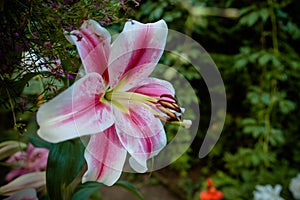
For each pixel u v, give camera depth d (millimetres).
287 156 4180
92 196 2854
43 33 780
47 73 799
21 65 822
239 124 4312
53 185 854
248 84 4168
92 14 785
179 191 4266
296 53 4078
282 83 4129
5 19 773
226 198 3660
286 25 4023
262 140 4191
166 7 3557
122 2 791
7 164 1069
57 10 762
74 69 794
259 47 4082
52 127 692
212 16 4094
